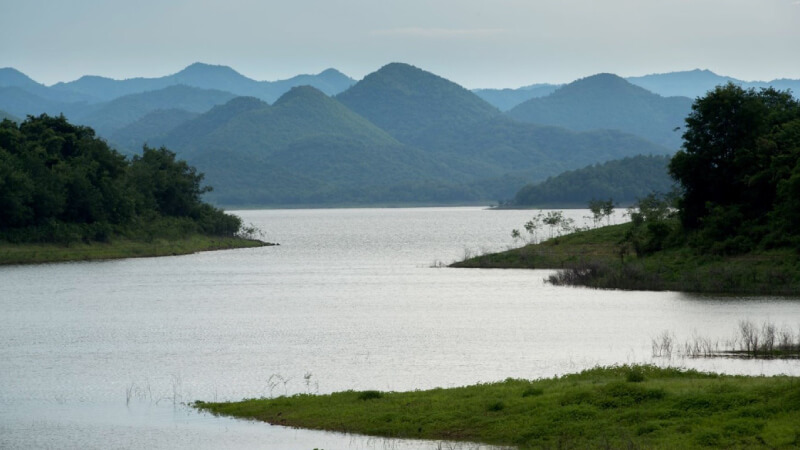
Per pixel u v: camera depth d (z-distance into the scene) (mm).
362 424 44781
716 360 62000
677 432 38812
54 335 84500
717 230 126562
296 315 99000
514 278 140750
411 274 155250
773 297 102750
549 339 76250
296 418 47188
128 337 82812
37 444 44594
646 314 91062
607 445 37812
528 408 43875
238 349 74688
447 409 45406
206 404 52469
